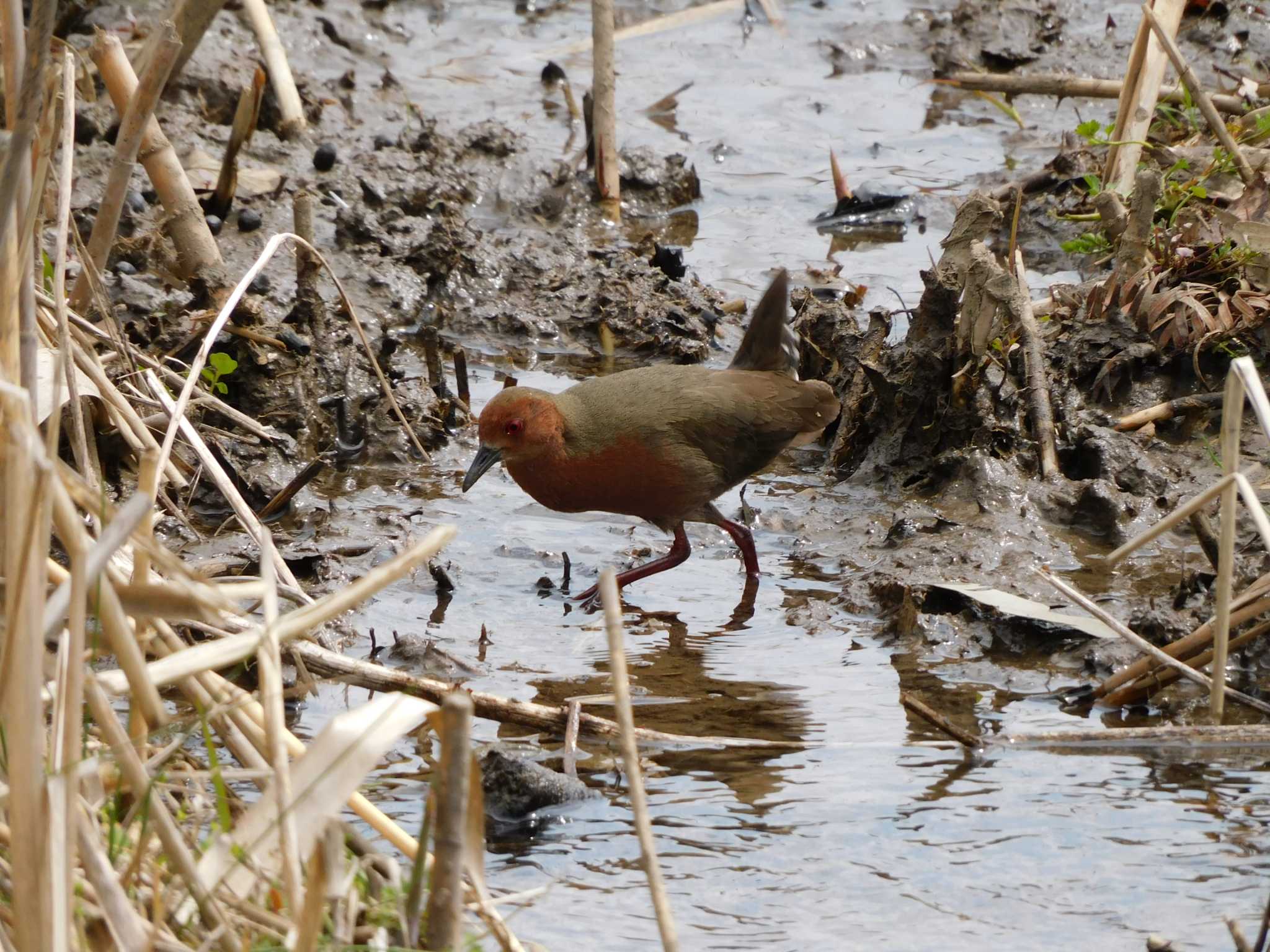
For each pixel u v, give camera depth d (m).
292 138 17.61
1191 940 6.53
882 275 16.02
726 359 14.87
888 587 10.35
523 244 16.59
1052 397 12.52
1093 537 11.20
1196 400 12.59
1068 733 8.36
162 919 5.40
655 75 21.28
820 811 7.73
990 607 9.96
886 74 21.38
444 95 20.03
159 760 5.80
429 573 11.01
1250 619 8.79
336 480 12.59
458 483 12.70
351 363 13.31
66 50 8.12
